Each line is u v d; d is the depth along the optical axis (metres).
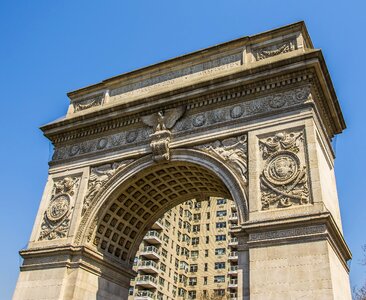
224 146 24.08
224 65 27.19
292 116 22.67
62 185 28.61
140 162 26.33
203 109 25.89
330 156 25.53
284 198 20.75
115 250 28.52
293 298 18.08
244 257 20.28
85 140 29.80
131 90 30.48
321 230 18.89
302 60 23.11
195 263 73.56
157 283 63.47
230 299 63.09
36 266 25.92
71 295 24.05
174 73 29.14
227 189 25.20
